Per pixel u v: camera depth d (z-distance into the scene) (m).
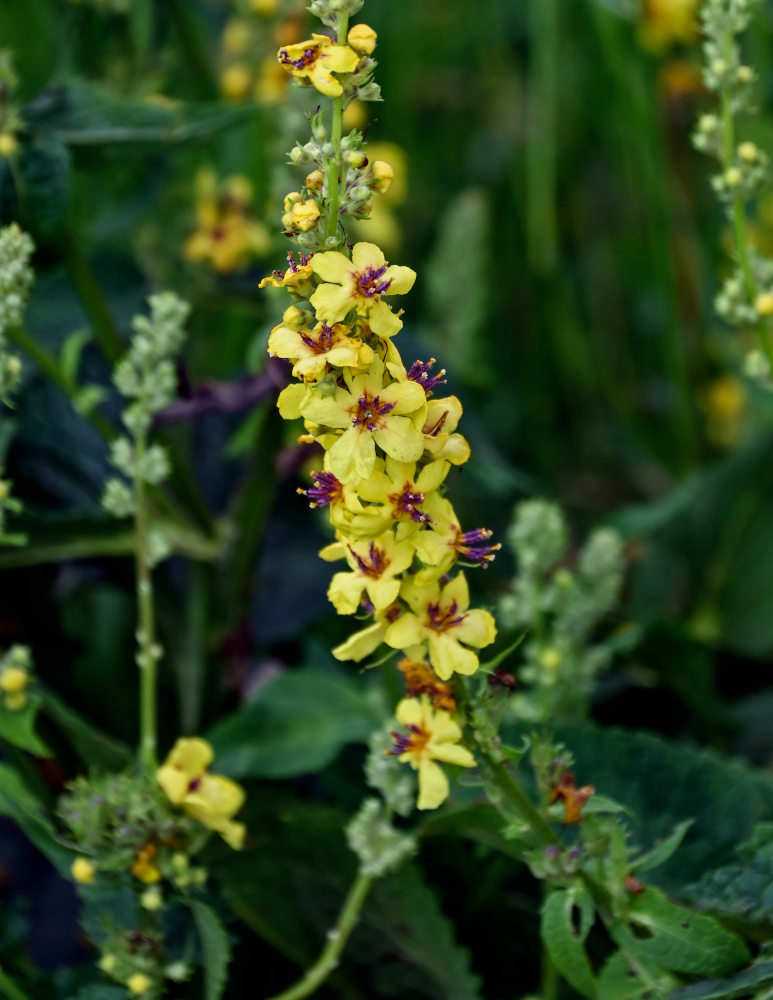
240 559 0.77
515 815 0.63
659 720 0.81
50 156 0.74
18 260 0.67
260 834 0.69
